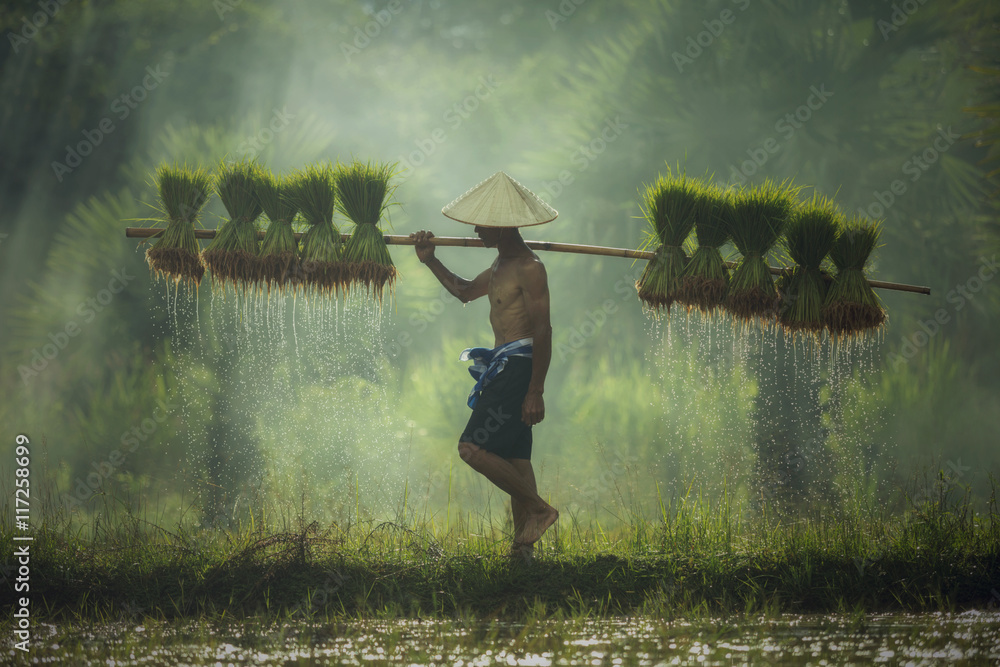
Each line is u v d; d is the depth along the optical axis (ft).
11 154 174.60
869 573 64.69
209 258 70.49
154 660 50.60
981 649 51.19
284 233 70.59
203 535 74.90
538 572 64.90
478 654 51.24
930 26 153.07
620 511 92.99
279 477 92.63
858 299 70.13
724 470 91.15
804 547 67.82
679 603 62.08
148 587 63.87
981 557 66.44
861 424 113.19
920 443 117.08
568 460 117.19
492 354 66.49
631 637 54.70
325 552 67.41
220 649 52.75
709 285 69.36
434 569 65.21
